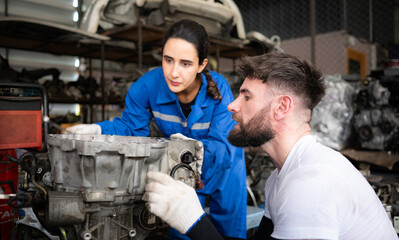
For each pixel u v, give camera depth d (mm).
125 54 5230
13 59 4496
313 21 4488
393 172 3834
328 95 3576
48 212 916
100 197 945
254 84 883
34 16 4070
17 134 1356
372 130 3551
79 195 940
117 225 996
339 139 3602
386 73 3811
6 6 3838
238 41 4641
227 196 1636
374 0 9625
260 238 1101
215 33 4215
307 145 872
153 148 999
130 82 3703
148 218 1040
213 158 1491
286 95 854
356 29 8836
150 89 1677
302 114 879
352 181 803
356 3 8766
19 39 3896
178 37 1322
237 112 926
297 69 854
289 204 752
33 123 1396
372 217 821
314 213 719
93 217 969
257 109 875
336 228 724
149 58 5570
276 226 771
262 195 2619
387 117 3521
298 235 715
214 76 1696
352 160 3609
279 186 891
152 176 902
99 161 929
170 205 866
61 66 4934
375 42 9633
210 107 1606
